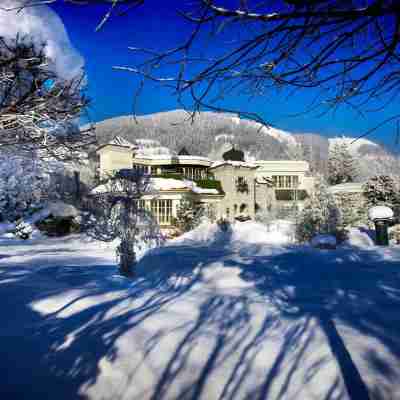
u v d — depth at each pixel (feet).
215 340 14.75
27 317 18.47
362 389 10.42
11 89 8.85
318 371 11.69
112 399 10.68
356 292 23.54
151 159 119.75
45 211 89.76
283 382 11.25
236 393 10.77
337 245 58.70
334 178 181.57
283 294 23.17
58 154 10.91
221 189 115.96
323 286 25.49
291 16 5.26
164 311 18.99
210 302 20.94
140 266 36.32
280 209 117.39
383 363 11.99
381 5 5.05
